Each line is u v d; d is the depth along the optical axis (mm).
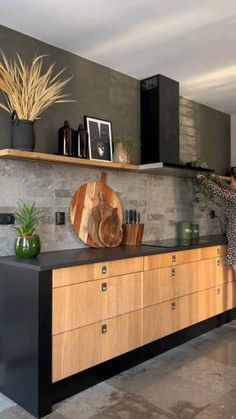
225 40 2777
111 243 3107
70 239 2908
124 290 2523
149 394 2271
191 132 4270
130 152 3256
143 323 2674
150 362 2750
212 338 3295
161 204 3807
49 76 2699
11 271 2201
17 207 2570
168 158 3527
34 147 2508
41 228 2717
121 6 2291
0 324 2289
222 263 3584
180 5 2289
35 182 2682
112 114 3301
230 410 2090
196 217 4301
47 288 2049
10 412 2080
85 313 2260
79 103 3014
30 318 2061
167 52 2979
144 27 2564
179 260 3033
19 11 2334
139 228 3203
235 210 3535
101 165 2873
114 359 2512
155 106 3469
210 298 3408
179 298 3027
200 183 4012
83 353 2250
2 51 2512
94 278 2318
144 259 2689
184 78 3570
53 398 2133
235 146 4918
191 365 2701
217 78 3576
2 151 2277
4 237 2488
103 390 2322
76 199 2951
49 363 2059
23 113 2395
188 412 2068
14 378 2178
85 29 2580
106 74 3262
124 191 3389
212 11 2365
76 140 2795
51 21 2467
